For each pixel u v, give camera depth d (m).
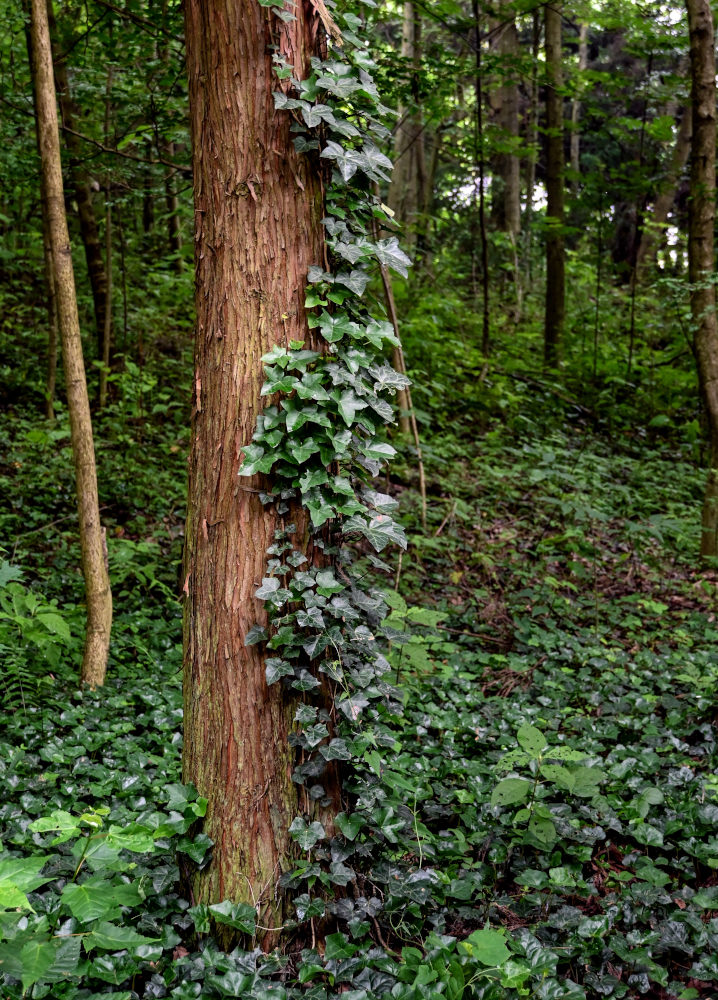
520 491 8.06
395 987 2.28
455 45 15.16
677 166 14.06
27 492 6.58
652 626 5.88
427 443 8.50
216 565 2.61
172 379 9.02
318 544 2.62
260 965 2.43
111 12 6.43
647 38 9.99
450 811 3.38
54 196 3.93
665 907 2.84
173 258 9.89
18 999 2.08
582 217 20.61
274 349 2.52
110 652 4.74
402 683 4.42
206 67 2.55
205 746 2.62
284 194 2.56
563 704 4.57
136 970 2.27
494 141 10.50
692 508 8.16
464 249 17.77
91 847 2.08
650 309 14.04
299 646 2.56
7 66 7.48
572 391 11.34
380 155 2.64
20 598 4.23
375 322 2.72
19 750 3.48
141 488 6.93
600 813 3.30
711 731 4.16
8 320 9.07
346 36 2.69
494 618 5.78
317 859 2.57
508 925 2.78
